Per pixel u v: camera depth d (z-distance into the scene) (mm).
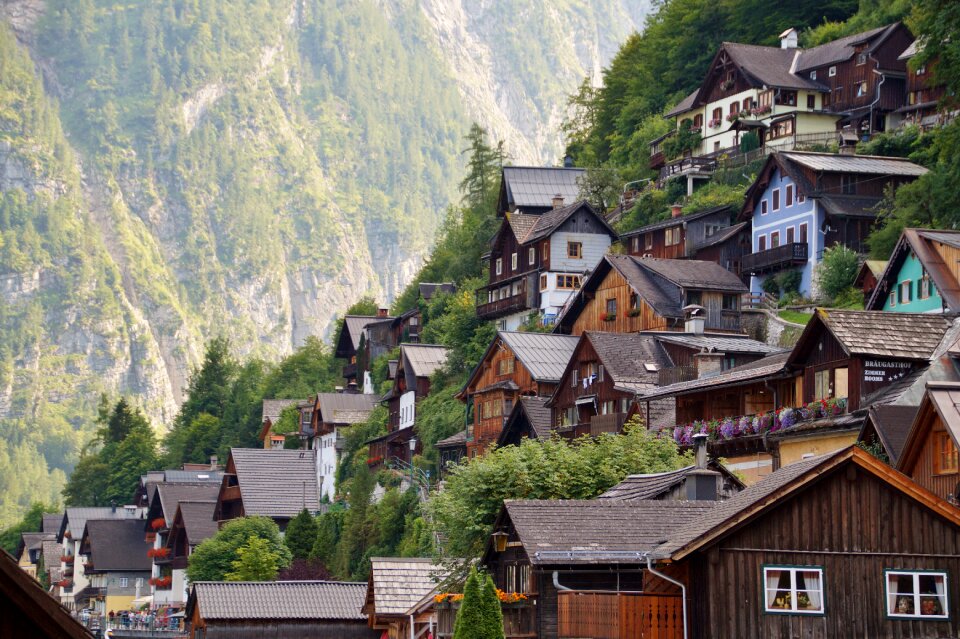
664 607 50500
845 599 48250
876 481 49000
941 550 48812
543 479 72688
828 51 180000
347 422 182750
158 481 189375
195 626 91188
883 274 101438
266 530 137500
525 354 121688
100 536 181500
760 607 48031
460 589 67438
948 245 96062
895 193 136250
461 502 72500
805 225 139125
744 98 184500
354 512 130250
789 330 124438
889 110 171375
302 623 89750
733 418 83688
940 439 56938
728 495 59906
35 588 28766
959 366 72938
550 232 161000
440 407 150750
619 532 54500
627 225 186375
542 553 52219
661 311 128250
